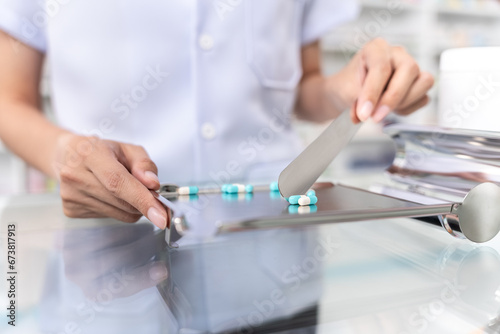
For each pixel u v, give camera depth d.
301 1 0.76
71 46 0.63
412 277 0.27
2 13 0.59
